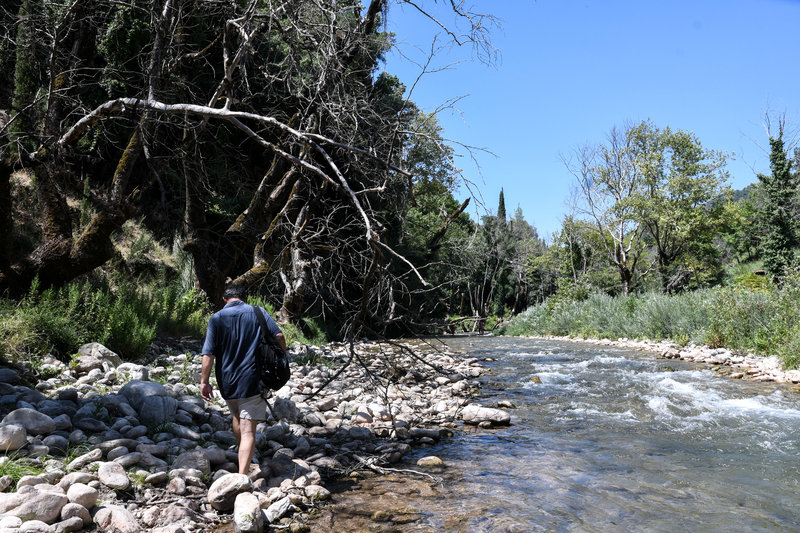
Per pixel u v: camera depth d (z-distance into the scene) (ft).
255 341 13.33
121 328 25.25
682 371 35.35
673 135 114.01
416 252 61.41
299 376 28.22
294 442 16.87
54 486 11.19
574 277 136.87
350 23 34.32
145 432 15.16
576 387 30.27
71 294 25.41
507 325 108.47
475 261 37.81
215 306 42.73
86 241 28.19
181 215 53.16
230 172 54.44
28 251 36.24
